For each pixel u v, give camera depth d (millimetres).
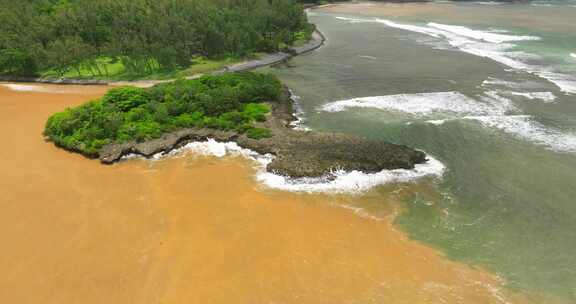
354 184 39969
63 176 42406
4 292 28797
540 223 34594
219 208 36938
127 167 43844
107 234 34000
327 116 55875
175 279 29406
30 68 78500
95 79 75750
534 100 58125
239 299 27703
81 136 48125
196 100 54656
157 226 34750
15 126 55500
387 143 46000
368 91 64688
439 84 66125
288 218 35562
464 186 39594
